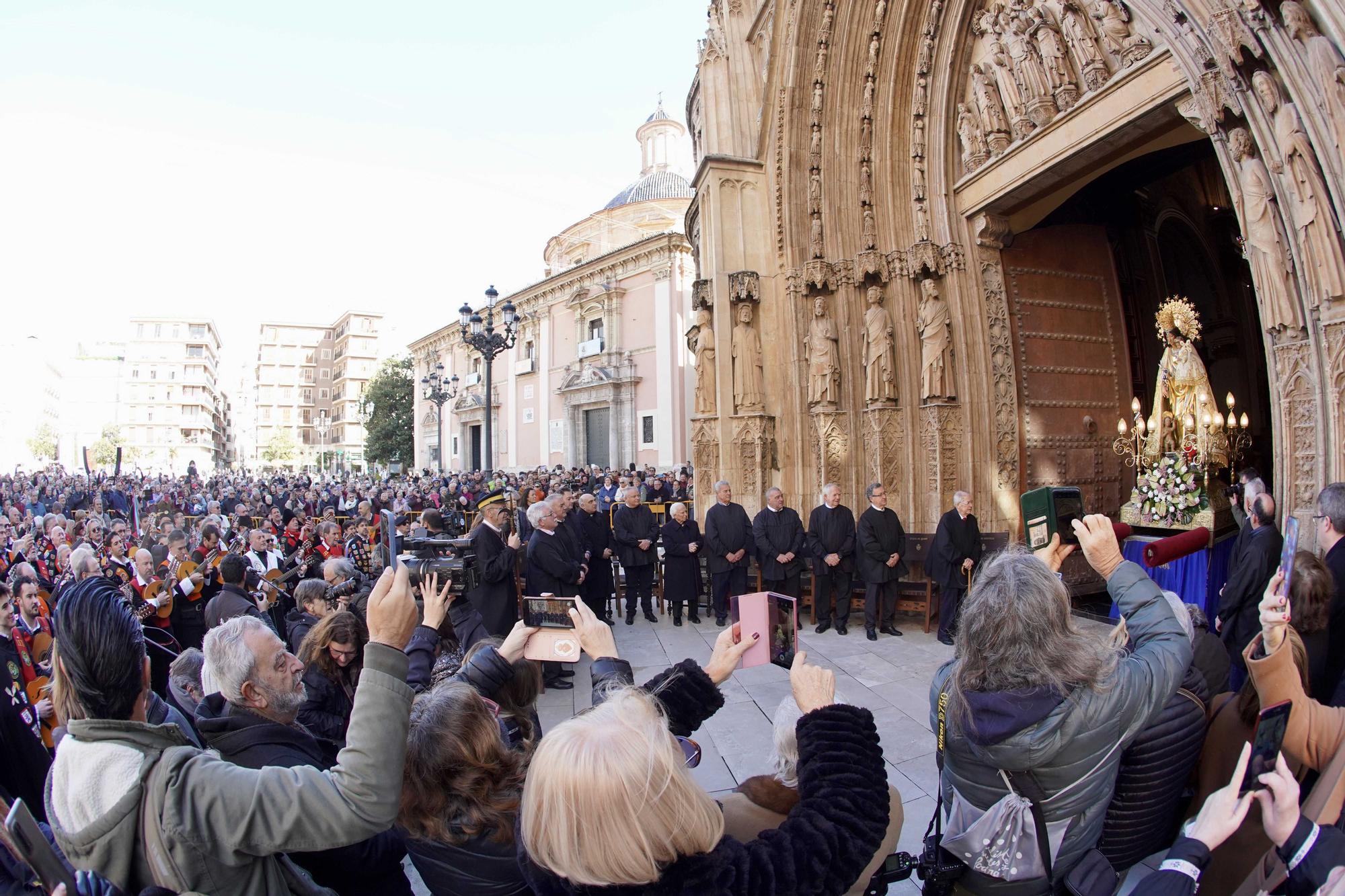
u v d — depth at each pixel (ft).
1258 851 5.81
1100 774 5.17
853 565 24.73
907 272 26.53
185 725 8.92
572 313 115.14
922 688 18.33
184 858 4.55
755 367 30.19
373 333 287.89
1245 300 32.50
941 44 24.88
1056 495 7.38
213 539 21.67
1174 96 16.57
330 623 9.89
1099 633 5.46
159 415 318.24
